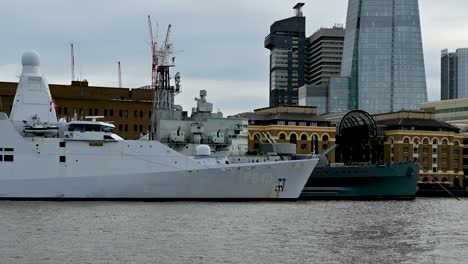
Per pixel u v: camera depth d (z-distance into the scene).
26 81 92.31
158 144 90.06
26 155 87.31
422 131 174.00
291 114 167.50
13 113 91.56
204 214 74.38
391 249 54.44
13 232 59.16
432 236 62.47
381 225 69.94
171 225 64.88
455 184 176.00
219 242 55.69
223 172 91.06
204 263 47.47
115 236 57.66
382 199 118.25
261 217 73.12
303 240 57.72
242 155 103.75
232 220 69.62
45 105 92.81
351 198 117.38
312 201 106.94
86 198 88.00
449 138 175.62
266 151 106.00
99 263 46.75
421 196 143.38
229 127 104.25
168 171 89.44
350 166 117.00
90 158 88.25
